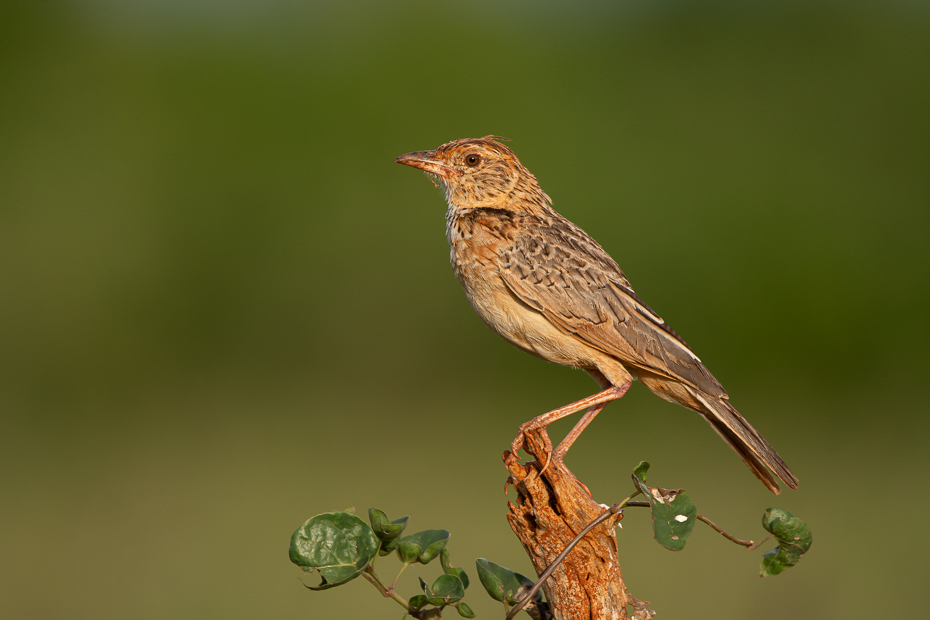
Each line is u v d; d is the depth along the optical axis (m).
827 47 19.67
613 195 17.28
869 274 16.05
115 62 18.92
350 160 17.70
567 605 4.75
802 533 4.46
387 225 17.08
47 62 18.64
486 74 18.95
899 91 18.66
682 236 16.70
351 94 18.28
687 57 19.75
